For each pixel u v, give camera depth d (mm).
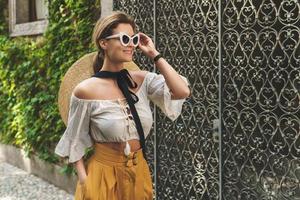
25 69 8398
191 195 5422
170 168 5629
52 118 7500
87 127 2955
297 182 4387
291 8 4402
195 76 5254
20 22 9281
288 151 4445
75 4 6816
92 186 2904
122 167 2916
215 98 5039
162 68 2959
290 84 4398
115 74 2955
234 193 4875
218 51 4887
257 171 4684
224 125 4906
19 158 8891
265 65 4551
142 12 5840
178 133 5520
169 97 2998
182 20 5340
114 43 2852
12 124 8883
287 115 4402
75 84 3273
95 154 2980
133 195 2951
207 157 5203
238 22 4695
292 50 4395
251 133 4691
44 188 7430
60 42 7289
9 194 7105
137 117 2918
